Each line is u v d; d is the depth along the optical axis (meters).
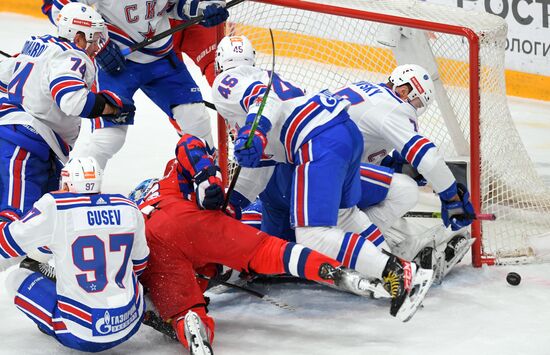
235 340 11.00
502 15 27.00
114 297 10.10
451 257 13.42
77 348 10.14
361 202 13.36
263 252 10.99
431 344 10.76
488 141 15.12
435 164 12.49
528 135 24.20
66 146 12.78
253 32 16.47
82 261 10.05
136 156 20.92
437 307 12.27
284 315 12.01
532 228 15.45
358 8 15.19
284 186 12.62
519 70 27.52
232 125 12.74
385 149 13.46
